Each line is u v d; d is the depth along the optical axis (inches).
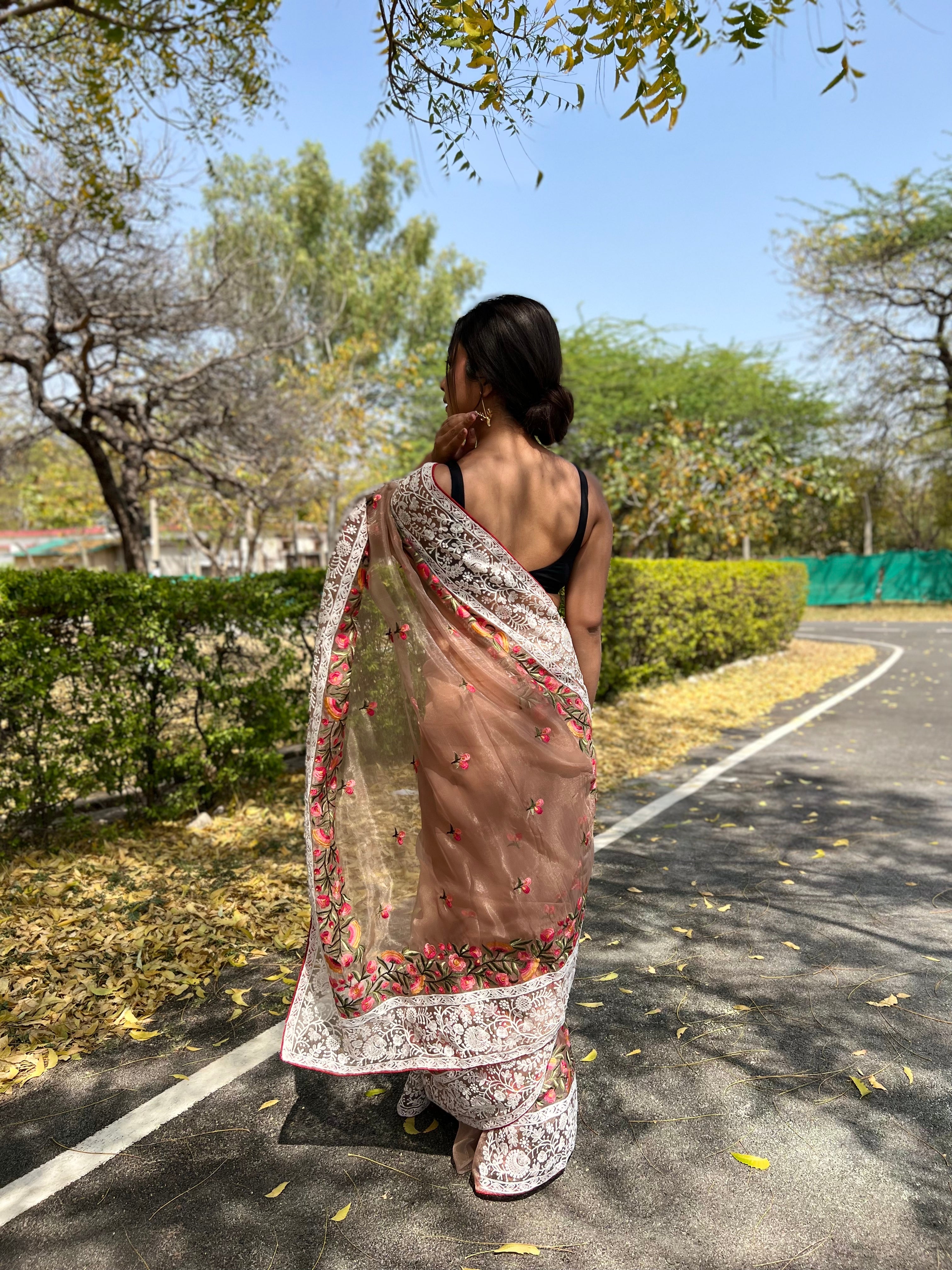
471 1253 69.2
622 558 358.3
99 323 410.0
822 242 936.9
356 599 71.3
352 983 72.6
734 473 616.7
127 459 460.1
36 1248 70.9
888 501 1391.5
